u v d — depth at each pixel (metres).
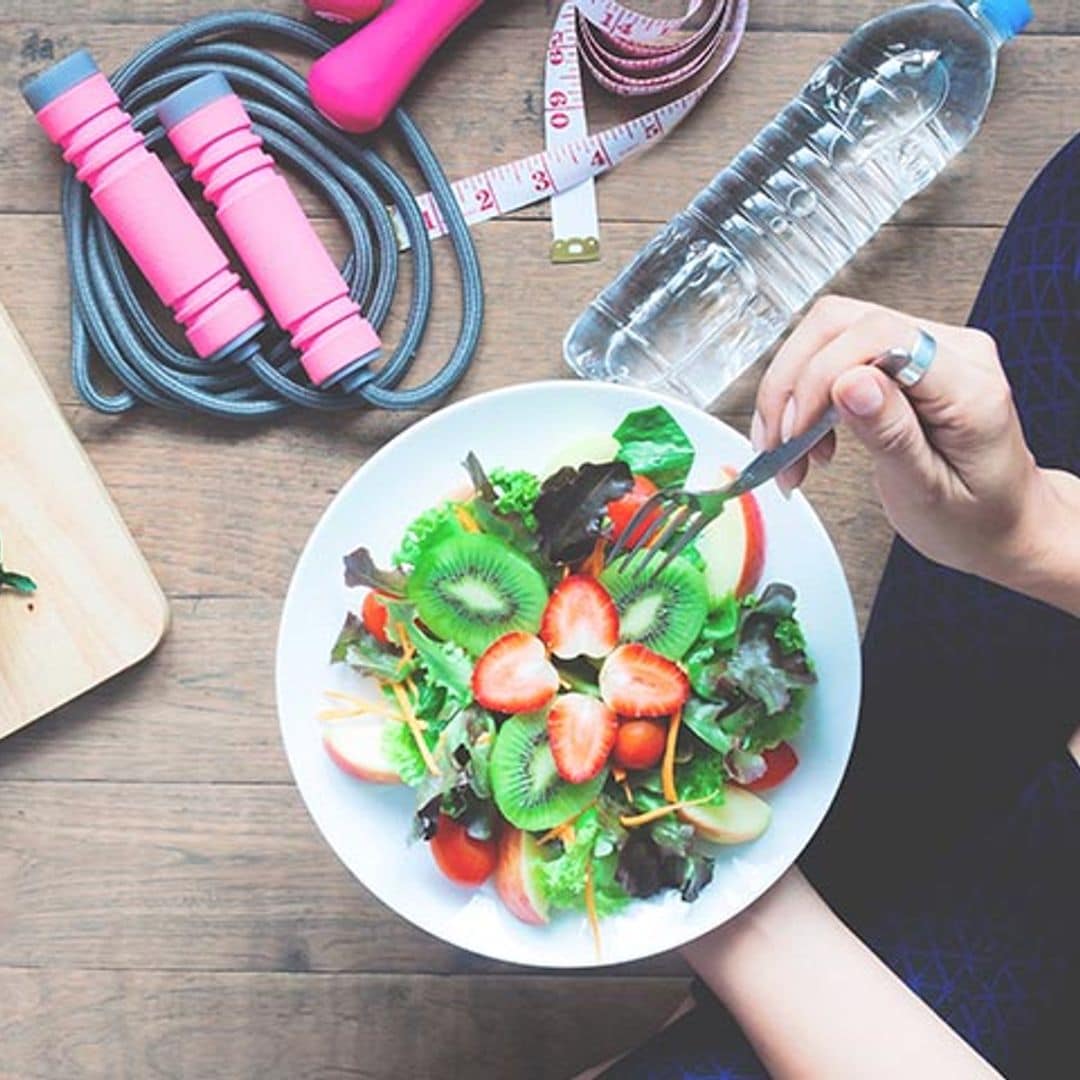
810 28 0.98
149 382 0.96
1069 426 0.92
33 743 0.99
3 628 0.96
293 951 1.01
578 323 0.98
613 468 0.79
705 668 0.82
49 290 0.98
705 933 0.85
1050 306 0.91
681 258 0.99
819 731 0.86
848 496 0.99
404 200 0.96
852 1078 0.81
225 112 0.91
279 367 0.97
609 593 0.82
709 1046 0.92
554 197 0.98
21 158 0.97
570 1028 1.02
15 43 0.97
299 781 0.86
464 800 0.82
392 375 0.96
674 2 0.99
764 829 0.85
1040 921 0.93
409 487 0.87
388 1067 1.02
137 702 0.99
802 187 0.99
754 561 0.85
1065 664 0.95
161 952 1.01
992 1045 0.93
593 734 0.81
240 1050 1.01
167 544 0.99
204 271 0.92
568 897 0.84
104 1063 1.01
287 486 0.99
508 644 0.82
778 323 0.99
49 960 1.01
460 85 0.98
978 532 0.71
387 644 0.84
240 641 0.99
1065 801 0.91
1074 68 0.98
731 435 0.85
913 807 0.97
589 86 0.98
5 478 0.96
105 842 1.00
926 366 0.61
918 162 0.98
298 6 0.97
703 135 0.98
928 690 0.97
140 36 0.97
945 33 0.95
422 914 0.87
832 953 0.85
